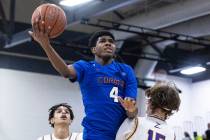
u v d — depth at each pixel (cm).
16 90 1362
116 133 324
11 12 1116
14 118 1347
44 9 306
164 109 326
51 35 306
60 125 558
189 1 1068
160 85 329
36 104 1381
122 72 337
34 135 1362
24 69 1381
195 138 1292
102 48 332
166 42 1386
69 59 1425
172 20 1121
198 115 1639
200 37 1352
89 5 1065
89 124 321
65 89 1434
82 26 1384
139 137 318
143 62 1452
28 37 1127
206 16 1220
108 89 326
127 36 1299
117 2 995
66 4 912
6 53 1362
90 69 328
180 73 1650
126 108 322
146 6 1242
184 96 1659
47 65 1416
